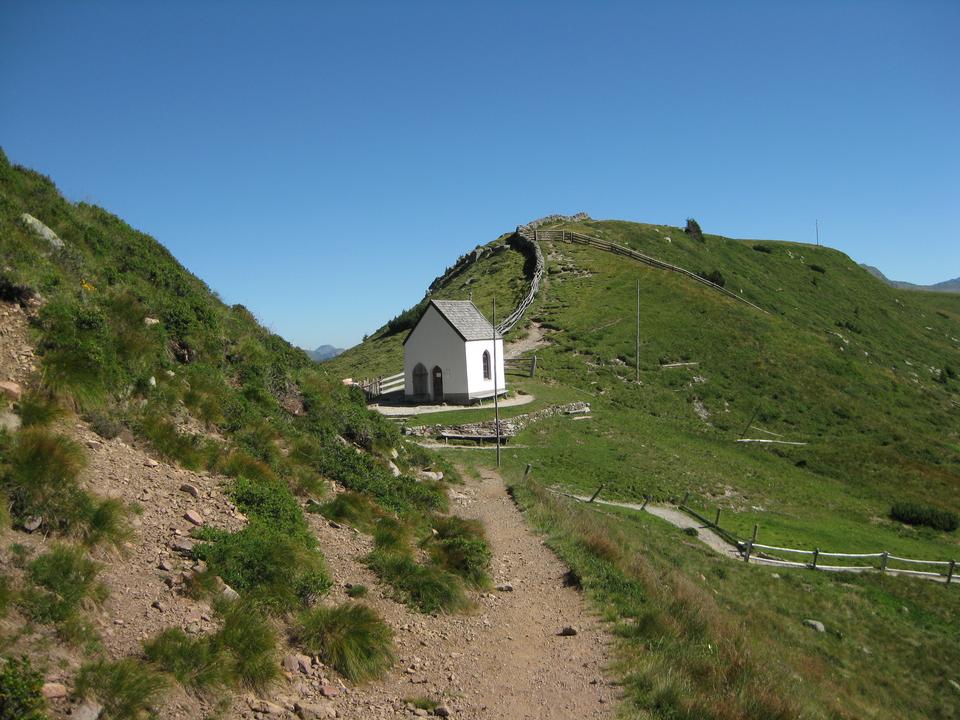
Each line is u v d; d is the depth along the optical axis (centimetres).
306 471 1464
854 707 1622
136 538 895
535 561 1606
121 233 2058
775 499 3862
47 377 1084
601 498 3169
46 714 558
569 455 3775
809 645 2064
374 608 1074
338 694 816
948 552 3406
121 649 697
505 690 938
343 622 917
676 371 6406
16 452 836
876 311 11350
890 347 9862
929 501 4328
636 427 4859
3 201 1473
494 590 1370
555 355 6512
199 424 1362
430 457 2497
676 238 11381
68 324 1211
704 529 3083
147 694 639
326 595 1004
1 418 929
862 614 2464
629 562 1706
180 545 916
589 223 11594
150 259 1912
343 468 1645
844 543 3269
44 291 1266
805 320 9281
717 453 4581
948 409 7112
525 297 7881
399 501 1655
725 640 1357
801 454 4931
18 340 1130
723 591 2259
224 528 1024
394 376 5919
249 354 1914
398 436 2422
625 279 8481
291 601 927
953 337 11681
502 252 10131
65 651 651
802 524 3497
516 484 2519
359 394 2558
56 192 1923
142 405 1245
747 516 3475
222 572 904
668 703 935
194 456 1188
